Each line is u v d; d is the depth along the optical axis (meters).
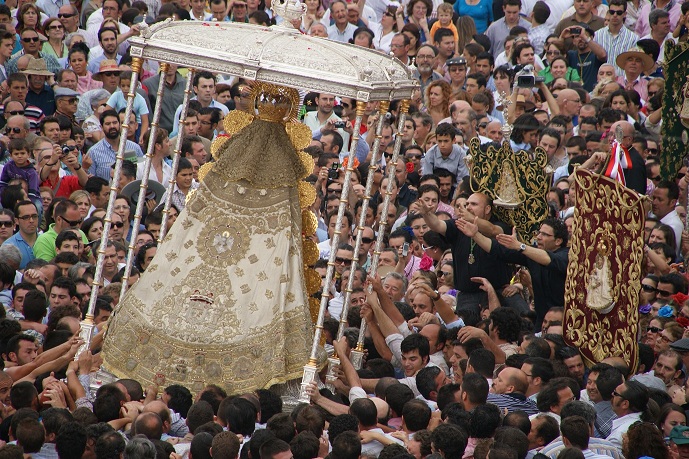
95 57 41.84
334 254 22.59
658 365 23.25
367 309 24.66
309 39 23.67
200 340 22.72
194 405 19.61
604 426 20.88
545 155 28.98
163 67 24.30
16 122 34.47
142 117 38.69
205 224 23.47
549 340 24.34
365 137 37.34
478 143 29.12
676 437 18.91
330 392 22.86
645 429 18.45
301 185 24.28
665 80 31.34
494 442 18.06
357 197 33.09
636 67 40.81
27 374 22.20
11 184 30.89
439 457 17.66
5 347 23.17
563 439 18.97
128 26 43.34
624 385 20.77
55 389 20.94
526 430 19.42
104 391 20.33
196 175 34.22
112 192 23.42
